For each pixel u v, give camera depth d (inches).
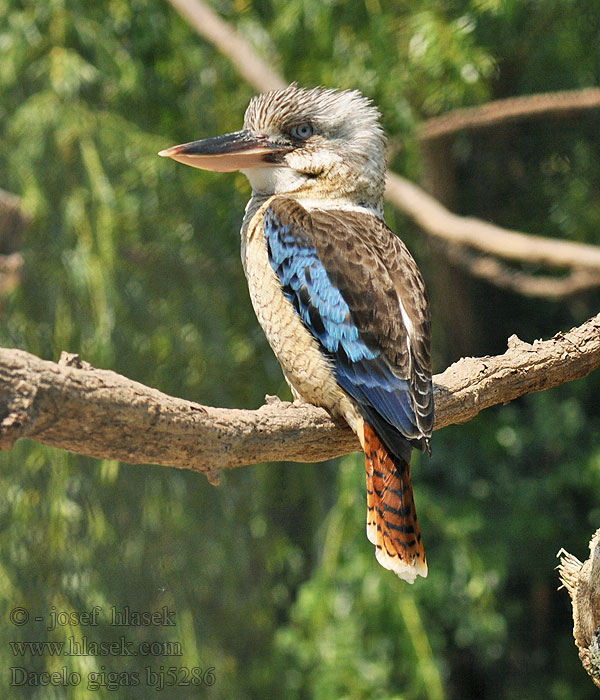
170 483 484.4
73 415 150.9
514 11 494.0
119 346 474.6
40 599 447.2
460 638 586.9
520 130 637.9
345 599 534.0
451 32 477.1
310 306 228.2
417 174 553.9
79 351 458.0
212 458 172.2
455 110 545.0
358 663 525.0
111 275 451.8
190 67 518.3
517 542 608.7
